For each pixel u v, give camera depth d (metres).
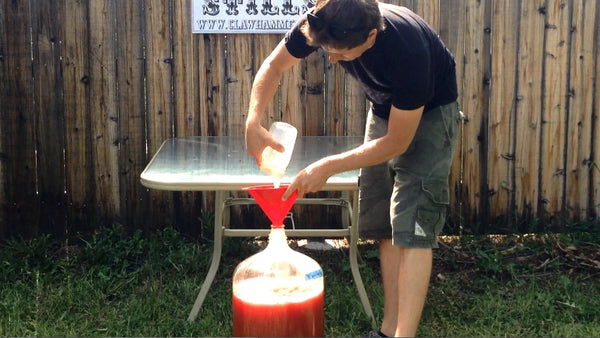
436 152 2.61
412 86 2.31
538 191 4.14
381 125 2.82
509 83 4.03
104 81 3.96
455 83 2.71
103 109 3.98
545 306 3.26
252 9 3.91
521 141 4.09
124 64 3.94
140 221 4.11
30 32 3.89
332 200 3.72
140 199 4.09
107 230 4.06
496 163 4.11
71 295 3.30
